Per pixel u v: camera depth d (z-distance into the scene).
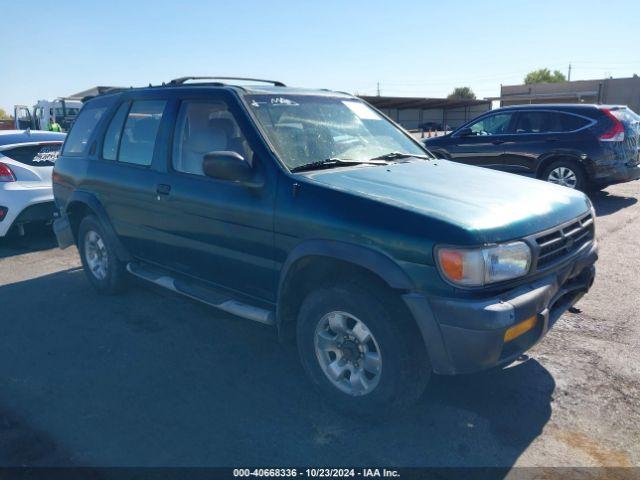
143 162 4.48
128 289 5.31
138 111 4.65
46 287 5.62
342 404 3.19
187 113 4.14
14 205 6.86
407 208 2.88
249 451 2.91
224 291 3.95
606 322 4.46
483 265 2.69
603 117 9.02
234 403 3.37
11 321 4.72
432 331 2.76
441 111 57.25
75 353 4.09
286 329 3.54
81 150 5.38
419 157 4.30
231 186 3.63
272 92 4.03
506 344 2.81
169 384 3.61
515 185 3.53
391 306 2.90
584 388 3.46
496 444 2.95
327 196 3.13
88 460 2.84
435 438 3.00
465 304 2.66
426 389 3.49
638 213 8.45
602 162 8.98
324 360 3.27
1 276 6.07
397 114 53.53
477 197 3.15
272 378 3.68
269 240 3.39
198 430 3.09
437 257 2.71
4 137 7.20
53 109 24.27
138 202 4.44
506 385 3.52
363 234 2.93
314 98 4.26
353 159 3.85
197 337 4.34
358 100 4.69
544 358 3.87
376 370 3.04
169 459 2.85
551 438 2.99
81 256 5.43
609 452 2.86
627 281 5.41
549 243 3.01
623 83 50.56
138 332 4.45
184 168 4.08
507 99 57.12
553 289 3.03
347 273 3.16
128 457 2.86
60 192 5.58
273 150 3.47
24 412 3.30
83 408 3.33
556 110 9.52
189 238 4.02
